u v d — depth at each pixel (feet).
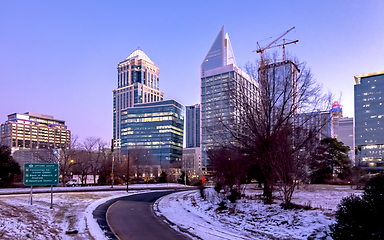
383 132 467.11
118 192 135.03
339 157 163.53
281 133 64.64
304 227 44.83
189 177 290.56
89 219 56.65
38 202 73.31
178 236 44.32
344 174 159.63
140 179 323.57
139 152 317.42
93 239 40.04
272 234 43.29
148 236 44.14
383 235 27.84
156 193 138.62
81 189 150.10
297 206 59.11
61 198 89.25
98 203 86.63
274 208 61.05
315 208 56.95
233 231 47.09
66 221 52.54
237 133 77.36
